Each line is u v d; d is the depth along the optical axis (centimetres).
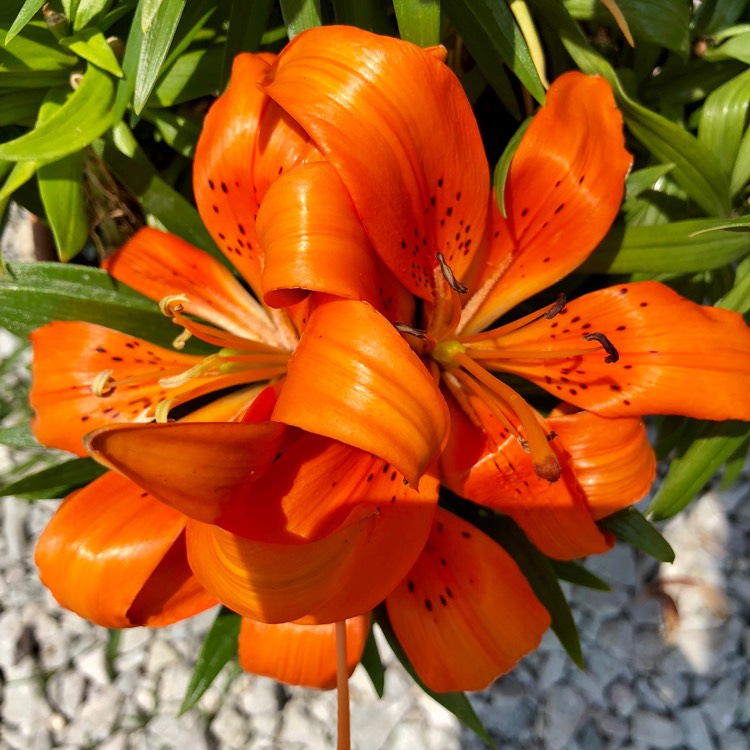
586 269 24
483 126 29
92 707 40
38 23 24
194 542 17
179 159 31
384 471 20
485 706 40
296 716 39
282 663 23
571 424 21
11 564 43
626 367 21
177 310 21
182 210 26
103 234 29
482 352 22
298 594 16
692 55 27
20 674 40
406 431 15
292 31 21
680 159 24
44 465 40
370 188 17
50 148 22
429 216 19
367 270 18
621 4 24
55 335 23
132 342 23
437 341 22
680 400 21
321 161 19
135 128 30
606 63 23
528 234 22
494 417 22
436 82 18
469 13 23
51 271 24
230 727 39
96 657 41
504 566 22
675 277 27
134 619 21
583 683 40
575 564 27
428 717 39
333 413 15
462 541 22
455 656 22
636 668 40
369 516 16
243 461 16
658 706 40
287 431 20
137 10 21
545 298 25
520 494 21
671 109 27
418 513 20
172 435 14
